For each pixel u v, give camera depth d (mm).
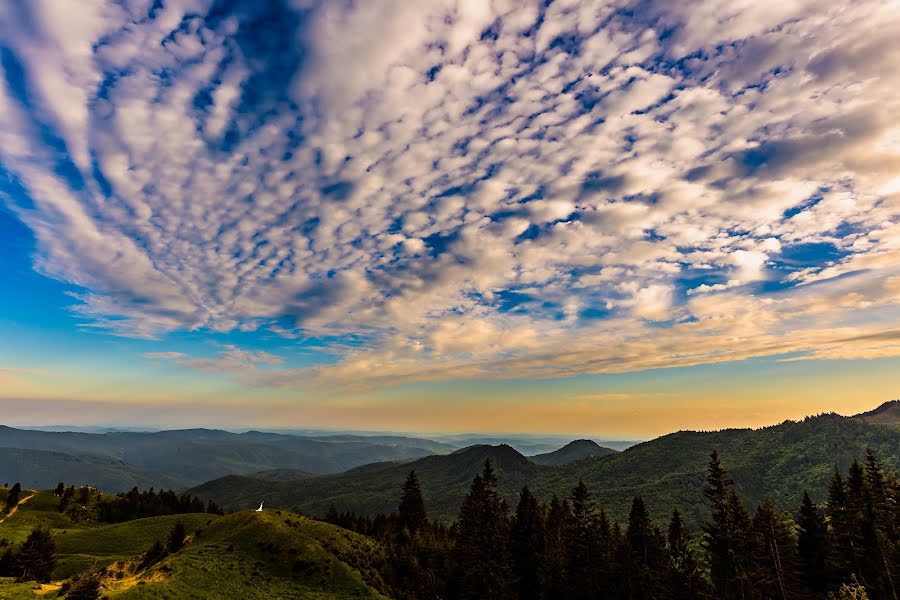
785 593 75250
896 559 74125
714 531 83250
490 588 84562
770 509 80688
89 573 64688
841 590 46375
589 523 94312
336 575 76438
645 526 97875
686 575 85750
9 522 136000
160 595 54844
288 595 67000
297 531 87312
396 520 139500
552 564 95438
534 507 100438
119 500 176125
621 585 88250
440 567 100812
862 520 81500
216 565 70062
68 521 149875
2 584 60062
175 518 133375
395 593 82750
